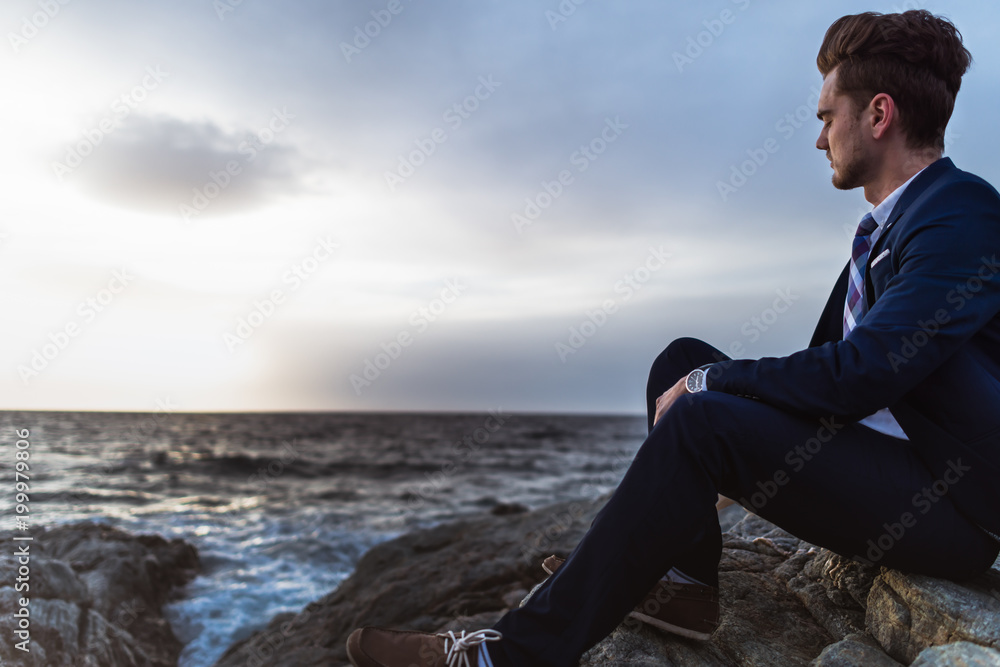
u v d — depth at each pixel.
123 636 4.54
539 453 41.53
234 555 9.14
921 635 1.61
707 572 1.80
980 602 1.53
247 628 6.07
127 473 25.30
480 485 23.23
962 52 1.61
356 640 1.65
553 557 2.03
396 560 5.61
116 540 7.07
